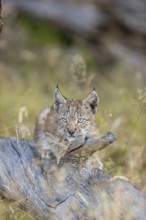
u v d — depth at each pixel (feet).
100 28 86.12
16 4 86.02
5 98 54.85
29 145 32.71
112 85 69.67
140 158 41.24
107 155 44.01
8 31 79.46
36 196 30.63
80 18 86.28
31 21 86.17
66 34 86.69
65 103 36.60
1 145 32.19
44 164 31.50
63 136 35.14
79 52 82.84
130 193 30.53
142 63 82.12
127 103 55.72
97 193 30.30
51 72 72.49
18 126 39.75
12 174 31.24
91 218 29.68
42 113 37.42
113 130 46.11
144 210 30.04
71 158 31.48
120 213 29.73
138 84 69.56
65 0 88.33
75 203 30.07
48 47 81.87
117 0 87.66
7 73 70.49
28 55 74.13
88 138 31.45
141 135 51.06
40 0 87.86
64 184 30.63
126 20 86.17
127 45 85.76
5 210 31.12
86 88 49.44
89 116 36.68
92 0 88.38
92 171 31.32
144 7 88.22
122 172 39.50
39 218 30.53
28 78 69.46
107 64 83.15
